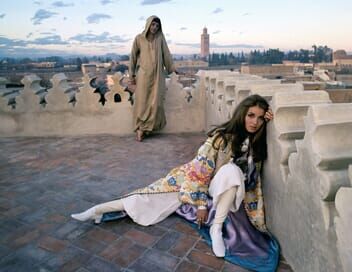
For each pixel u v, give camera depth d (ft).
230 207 9.04
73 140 22.89
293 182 7.36
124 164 16.98
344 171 5.90
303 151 6.69
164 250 9.04
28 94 23.94
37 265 8.43
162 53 21.84
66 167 16.55
